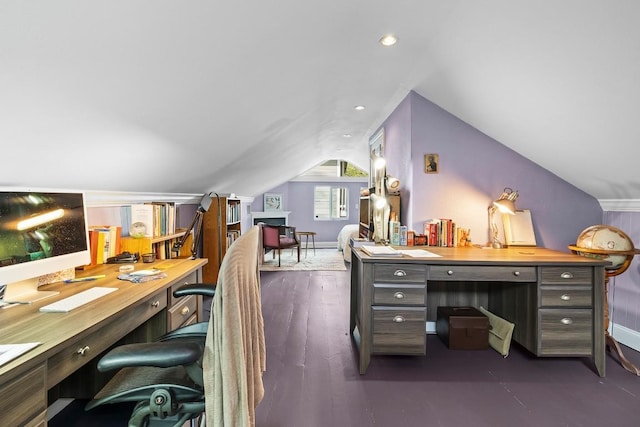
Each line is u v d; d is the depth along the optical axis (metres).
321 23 1.71
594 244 2.46
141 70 1.30
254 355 1.26
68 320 1.17
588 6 1.52
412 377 2.27
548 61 1.95
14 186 1.48
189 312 2.08
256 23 1.44
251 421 1.17
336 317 3.41
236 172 3.96
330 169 8.80
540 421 1.81
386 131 4.11
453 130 3.17
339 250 7.73
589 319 2.32
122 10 1.00
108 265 2.10
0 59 0.91
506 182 3.17
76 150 1.52
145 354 1.01
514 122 2.71
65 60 1.04
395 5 1.79
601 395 2.06
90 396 1.75
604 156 2.46
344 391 2.09
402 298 2.33
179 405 1.12
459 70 2.49
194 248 3.09
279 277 5.15
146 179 2.44
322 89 2.67
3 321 1.16
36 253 1.41
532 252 2.70
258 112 2.40
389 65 2.60
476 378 2.26
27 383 0.88
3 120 1.10
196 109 1.84
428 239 3.02
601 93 1.93
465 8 1.85
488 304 3.08
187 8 1.14
